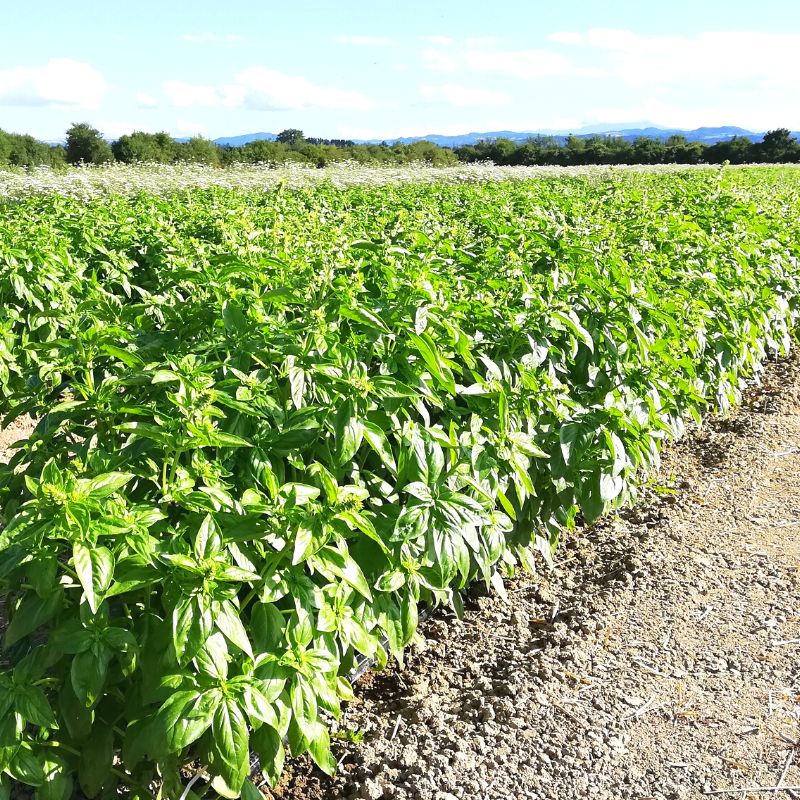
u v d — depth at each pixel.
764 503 5.57
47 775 2.36
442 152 52.69
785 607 4.28
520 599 4.47
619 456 3.81
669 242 7.18
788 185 17.52
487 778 3.13
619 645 3.98
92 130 43.69
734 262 7.38
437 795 3.03
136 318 4.14
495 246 6.07
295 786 3.13
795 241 9.07
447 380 3.29
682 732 3.39
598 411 4.09
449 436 3.45
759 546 4.96
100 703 2.59
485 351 4.26
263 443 2.97
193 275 4.19
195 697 2.27
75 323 4.06
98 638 2.33
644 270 5.97
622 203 10.38
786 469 6.14
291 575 2.65
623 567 4.75
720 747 3.30
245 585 2.93
